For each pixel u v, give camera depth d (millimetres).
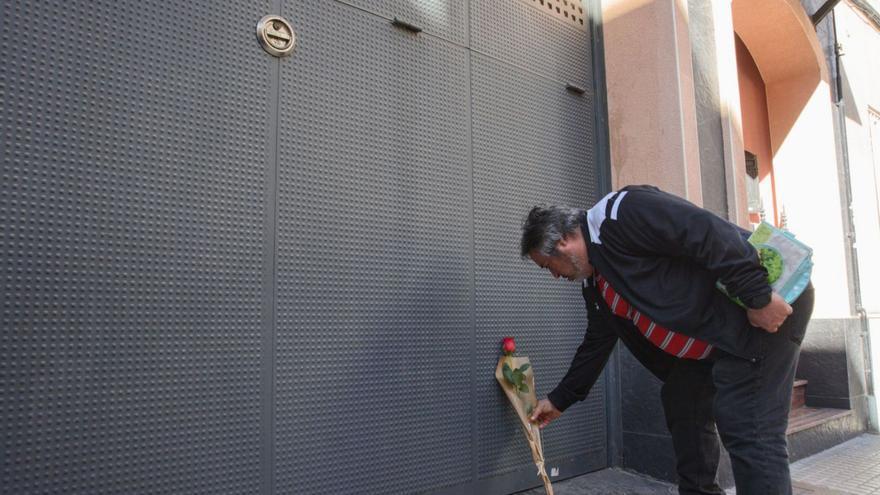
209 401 1832
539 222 1902
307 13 2178
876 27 6012
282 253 2029
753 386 1655
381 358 2248
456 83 2650
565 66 3186
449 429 2430
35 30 1627
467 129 2666
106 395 1658
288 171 2072
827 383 4340
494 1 2869
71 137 1661
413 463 2303
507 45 2902
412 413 2318
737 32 4570
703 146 3197
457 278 2533
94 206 1682
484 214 2682
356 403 2162
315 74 2178
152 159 1790
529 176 2908
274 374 1972
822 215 4656
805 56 4703
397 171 2381
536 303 2836
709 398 1948
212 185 1897
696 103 3188
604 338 2088
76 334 1625
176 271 1805
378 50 2377
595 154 3283
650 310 1729
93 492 1619
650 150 3121
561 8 3221
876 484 3023
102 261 1682
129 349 1704
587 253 1864
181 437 1773
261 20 2041
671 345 1847
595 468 2998
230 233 1921
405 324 2332
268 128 2039
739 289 1537
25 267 1565
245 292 1934
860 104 5379
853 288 4602
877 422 4465
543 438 2789
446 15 2648
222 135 1934
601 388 3074
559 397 2152
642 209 1683
